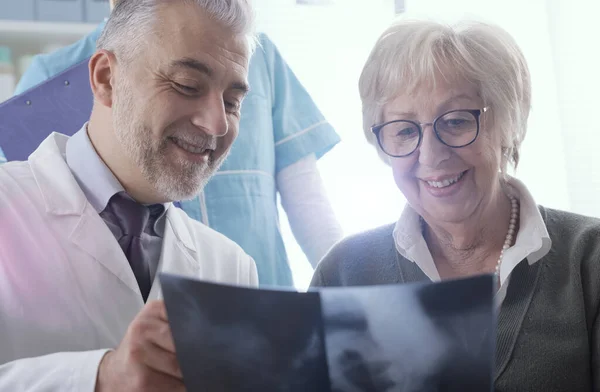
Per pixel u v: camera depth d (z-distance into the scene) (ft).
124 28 4.02
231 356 2.70
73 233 4.04
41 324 3.81
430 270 4.03
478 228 3.98
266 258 6.08
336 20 7.93
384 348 2.60
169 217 4.48
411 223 4.11
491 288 2.44
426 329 2.54
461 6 7.98
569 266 3.73
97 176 4.24
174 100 3.92
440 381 2.57
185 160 4.00
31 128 5.39
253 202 6.12
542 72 8.09
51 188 4.18
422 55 3.74
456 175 3.81
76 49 6.34
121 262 4.06
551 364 3.51
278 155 6.49
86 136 4.32
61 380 3.28
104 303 3.98
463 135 3.76
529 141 8.13
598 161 7.75
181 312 2.69
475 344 2.50
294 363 2.66
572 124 7.98
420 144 3.80
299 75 7.88
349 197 7.82
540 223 3.79
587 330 3.58
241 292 2.61
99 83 4.18
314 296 2.59
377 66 3.88
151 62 3.92
